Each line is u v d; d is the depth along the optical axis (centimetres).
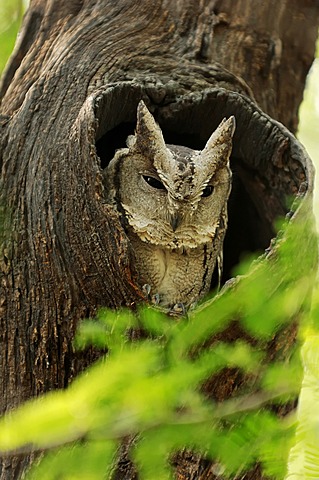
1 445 457
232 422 652
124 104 915
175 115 949
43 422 457
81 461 597
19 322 830
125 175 926
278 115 1084
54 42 1003
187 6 1041
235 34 1059
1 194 866
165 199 914
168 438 607
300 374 677
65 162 826
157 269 948
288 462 641
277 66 1082
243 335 720
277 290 730
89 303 804
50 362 819
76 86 926
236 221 1041
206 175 905
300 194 805
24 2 1334
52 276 815
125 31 998
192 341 698
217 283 1012
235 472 740
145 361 558
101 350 797
